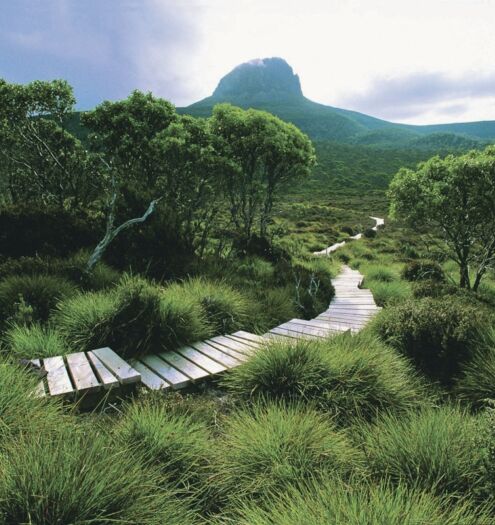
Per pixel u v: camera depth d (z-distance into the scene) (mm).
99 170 11352
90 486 1940
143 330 4801
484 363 4219
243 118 13344
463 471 2438
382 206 64188
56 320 5074
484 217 11969
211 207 12836
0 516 1751
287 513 2068
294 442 2711
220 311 6117
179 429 2791
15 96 10906
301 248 21125
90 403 3562
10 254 7539
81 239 8336
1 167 11695
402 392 3900
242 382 3941
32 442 2186
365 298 10867
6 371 3074
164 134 10852
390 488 2418
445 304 5387
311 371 3816
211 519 2334
